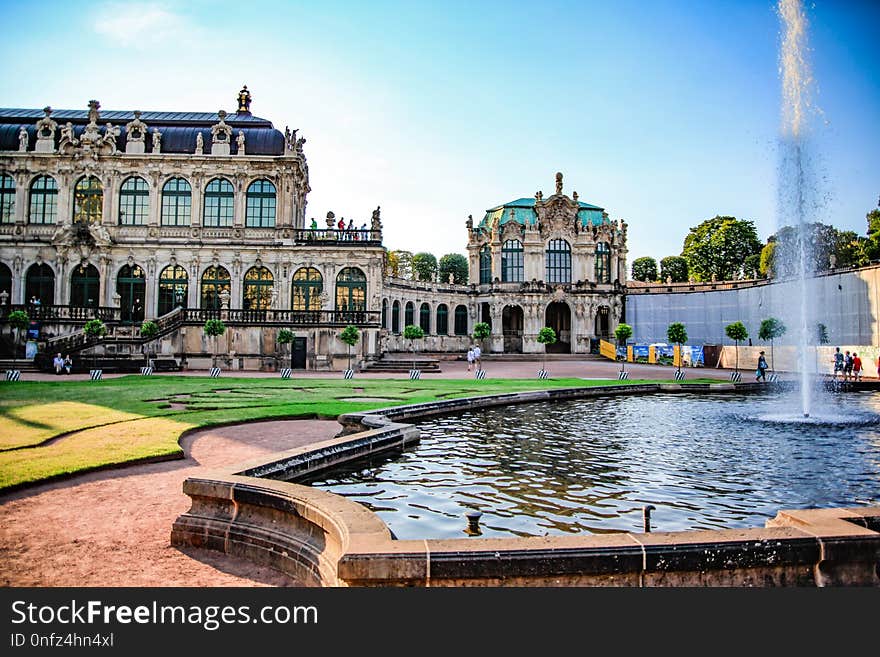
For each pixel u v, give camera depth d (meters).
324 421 20.86
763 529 7.86
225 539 9.17
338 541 7.68
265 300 59.44
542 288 83.94
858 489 12.84
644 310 82.44
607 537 7.50
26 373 42.50
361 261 59.84
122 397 26.22
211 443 16.64
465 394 29.70
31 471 12.49
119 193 59.66
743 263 100.44
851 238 66.81
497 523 10.38
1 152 58.66
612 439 18.81
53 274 58.75
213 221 60.19
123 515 10.45
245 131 61.62
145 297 58.72
